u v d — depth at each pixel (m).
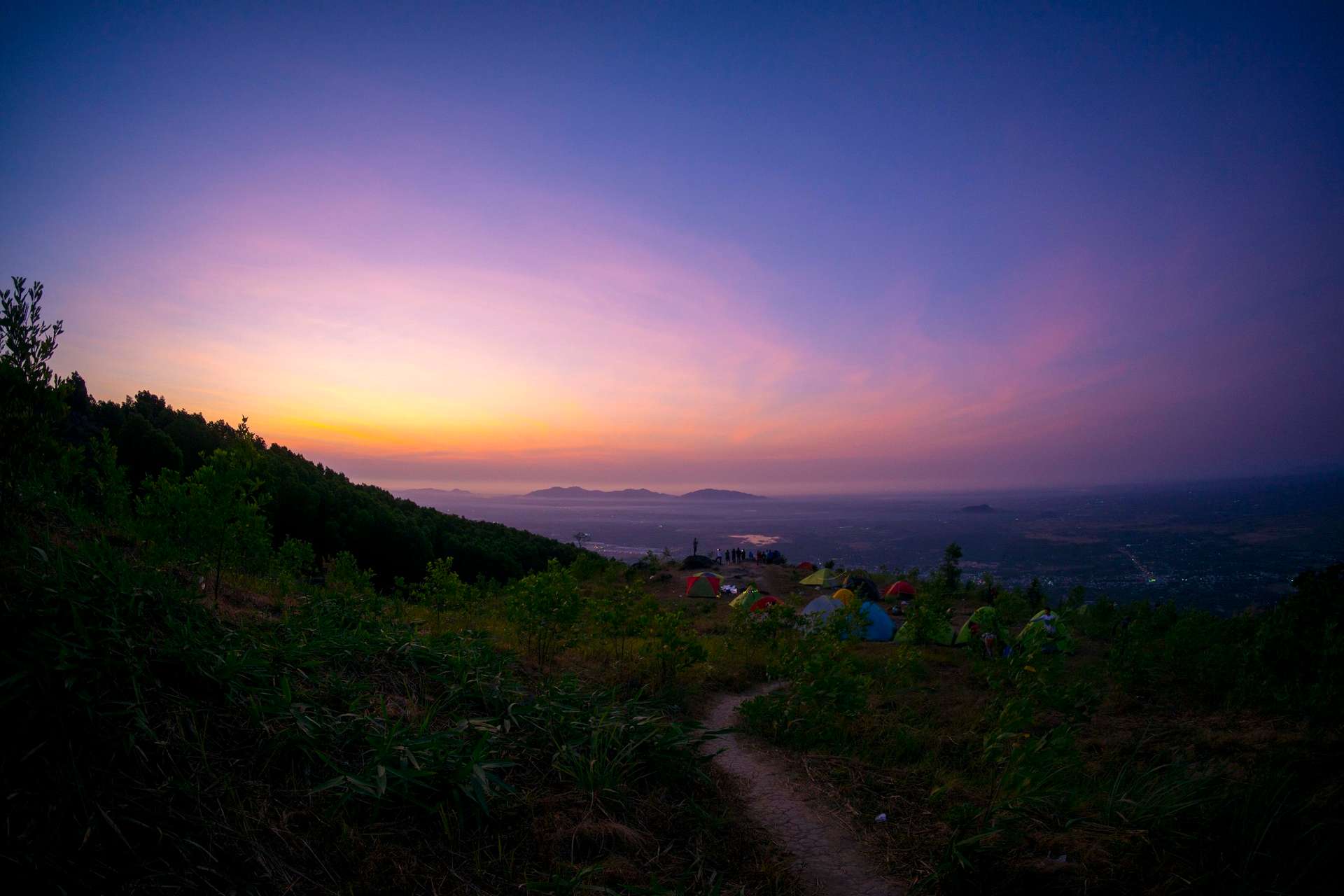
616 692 6.46
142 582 4.24
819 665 7.88
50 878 2.31
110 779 2.82
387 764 3.76
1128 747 7.28
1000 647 13.73
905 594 28.42
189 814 2.87
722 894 3.71
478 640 6.92
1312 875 3.64
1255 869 3.76
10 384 4.30
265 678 4.11
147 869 2.53
